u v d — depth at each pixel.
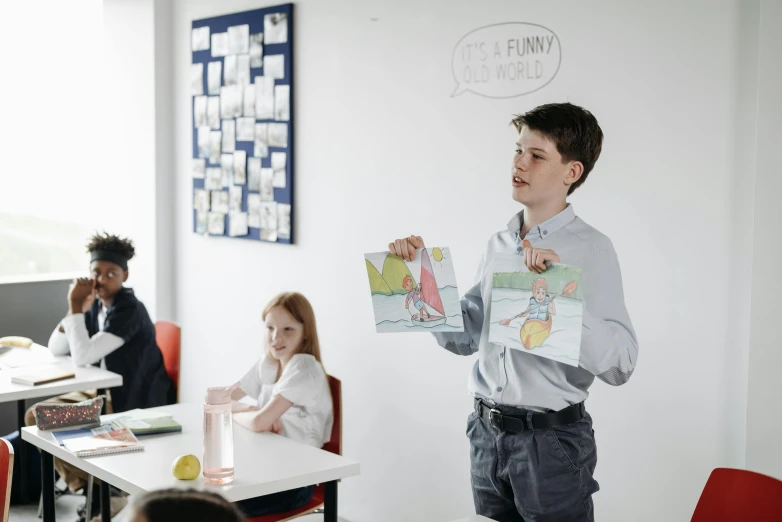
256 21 4.10
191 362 4.68
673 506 2.67
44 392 3.37
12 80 4.99
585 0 2.84
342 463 2.42
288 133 3.98
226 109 4.32
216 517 0.99
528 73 3.02
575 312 1.98
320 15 3.81
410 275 2.30
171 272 4.76
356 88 3.66
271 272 4.15
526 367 2.13
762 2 2.35
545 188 2.19
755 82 2.45
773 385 2.37
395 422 3.59
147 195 4.74
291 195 3.99
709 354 2.57
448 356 3.35
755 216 2.38
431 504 3.46
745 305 2.49
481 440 2.24
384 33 3.52
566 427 2.13
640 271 2.73
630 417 2.77
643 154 2.71
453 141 3.29
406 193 3.48
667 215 2.66
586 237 2.16
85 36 5.08
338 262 3.80
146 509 0.99
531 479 2.11
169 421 2.78
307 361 2.92
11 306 4.61
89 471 2.42
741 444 2.50
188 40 4.55
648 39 2.69
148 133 4.70
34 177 5.08
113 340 3.78
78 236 5.21
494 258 2.14
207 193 4.46
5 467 2.16
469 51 3.20
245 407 2.98
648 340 2.71
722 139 2.53
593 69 2.83
